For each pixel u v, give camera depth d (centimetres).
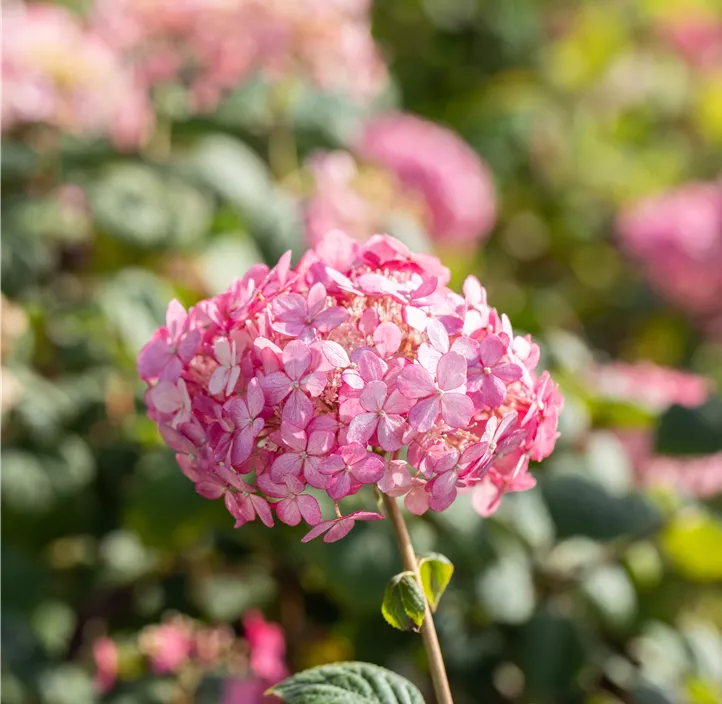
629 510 105
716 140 249
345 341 75
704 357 193
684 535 111
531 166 223
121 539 112
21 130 127
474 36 240
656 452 108
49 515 104
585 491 105
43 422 105
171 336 77
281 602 115
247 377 75
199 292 120
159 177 124
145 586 114
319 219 122
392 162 150
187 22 126
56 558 112
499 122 222
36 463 104
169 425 76
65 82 122
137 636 105
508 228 219
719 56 251
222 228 124
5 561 107
